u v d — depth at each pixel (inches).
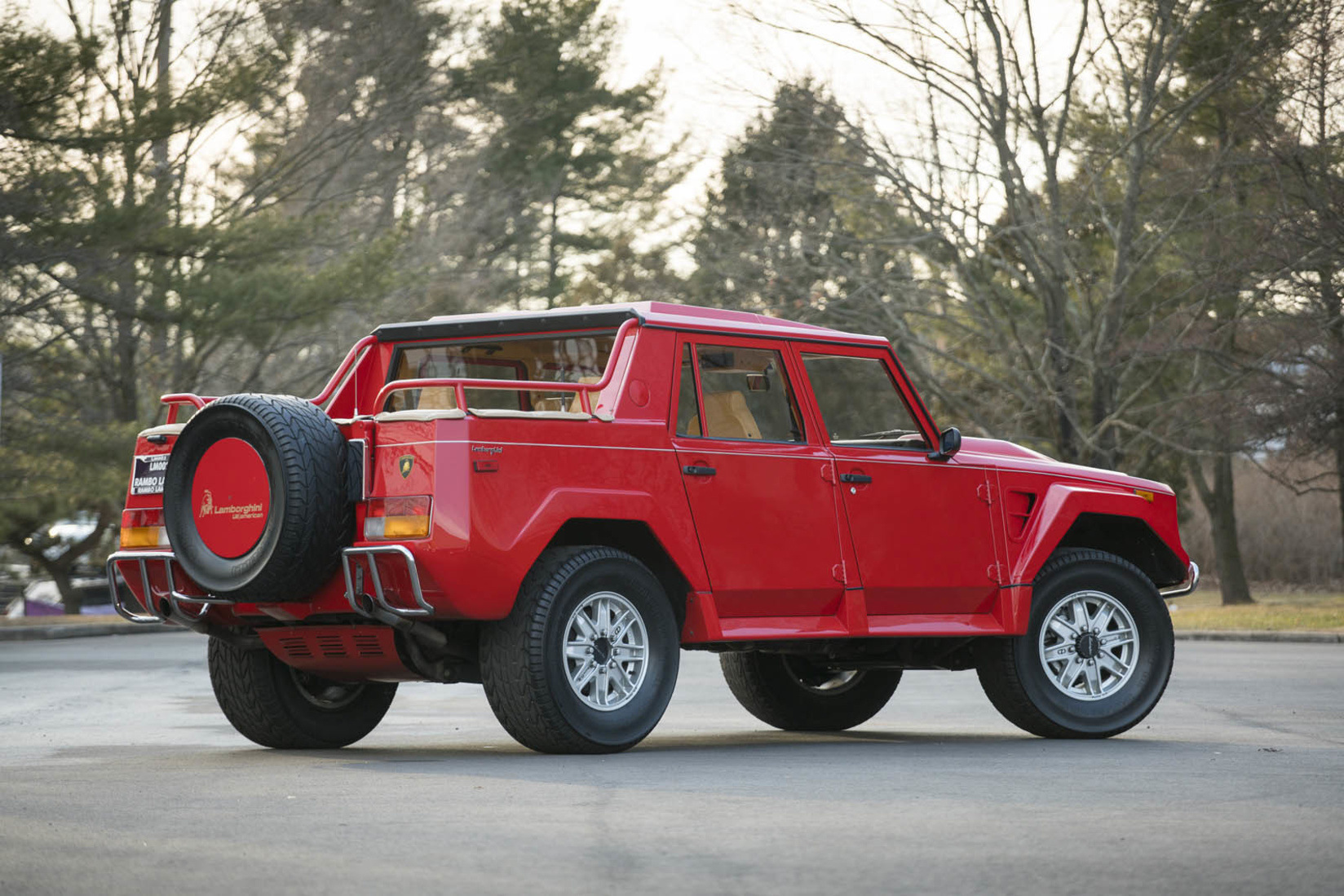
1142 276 1644.9
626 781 339.6
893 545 435.8
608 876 234.8
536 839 265.4
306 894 223.3
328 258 1704.0
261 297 1444.4
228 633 414.9
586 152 2748.5
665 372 406.6
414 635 390.6
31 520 1673.2
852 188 1493.6
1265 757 396.5
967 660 473.7
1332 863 244.8
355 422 380.8
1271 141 1288.1
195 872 238.8
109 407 1587.1
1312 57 1273.4
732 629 408.8
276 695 425.1
